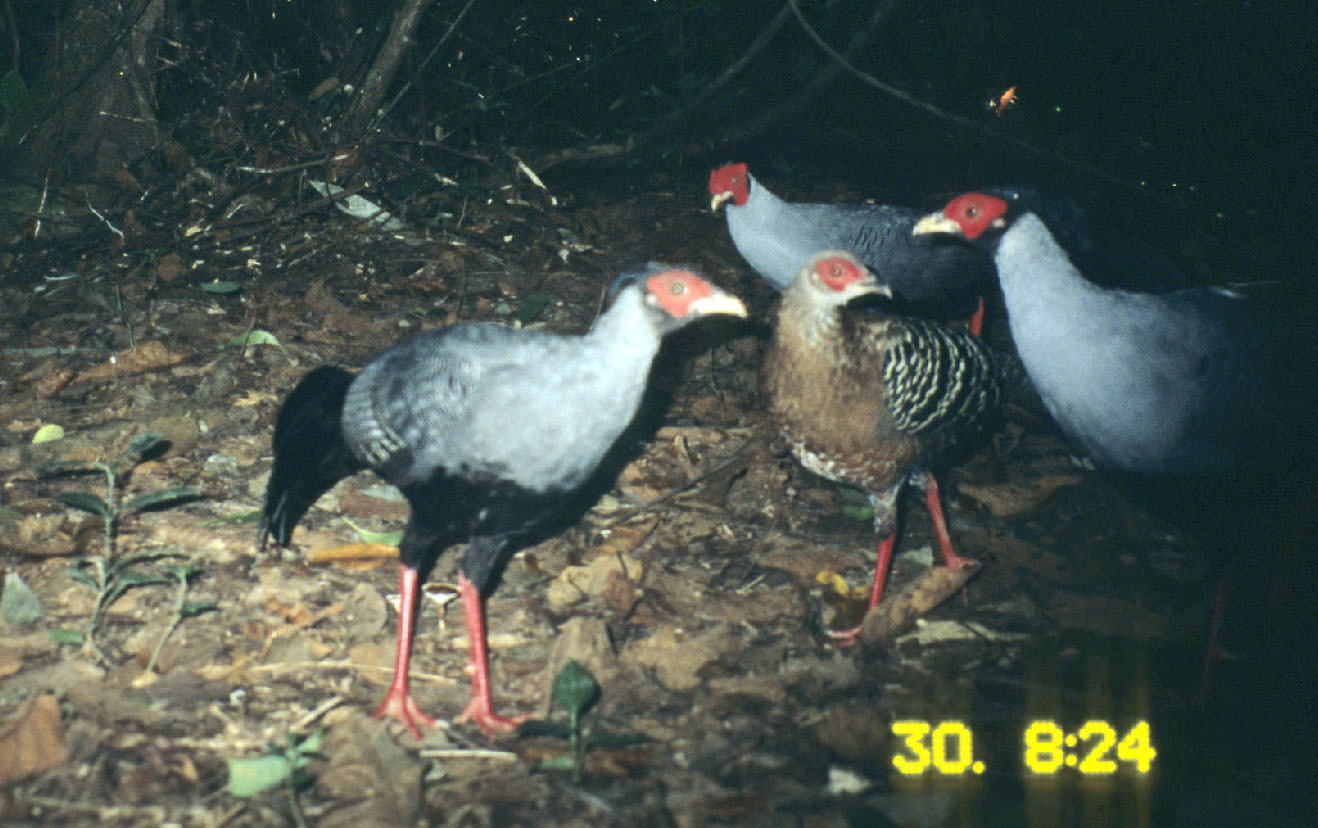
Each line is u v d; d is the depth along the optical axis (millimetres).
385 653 1536
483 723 1473
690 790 1414
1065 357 1556
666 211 2564
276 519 1600
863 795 1425
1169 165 2953
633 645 1567
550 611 1607
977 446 1918
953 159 2959
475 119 2627
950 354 1628
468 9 2572
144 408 1839
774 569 1688
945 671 1566
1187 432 1538
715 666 1545
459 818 1376
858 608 1642
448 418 1448
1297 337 1540
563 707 1488
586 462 1458
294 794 1369
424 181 2381
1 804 1353
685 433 1896
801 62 3186
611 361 1439
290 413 1604
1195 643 1616
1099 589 1685
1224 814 1431
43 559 1604
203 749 1419
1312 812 1437
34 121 2229
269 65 2436
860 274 1558
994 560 1723
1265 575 1693
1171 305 1539
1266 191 2836
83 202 2211
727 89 3084
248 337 1946
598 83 2994
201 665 1498
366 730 1441
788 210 1924
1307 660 1598
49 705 1417
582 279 2246
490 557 1499
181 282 2119
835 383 1580
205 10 2477
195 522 1664
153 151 2260
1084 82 3314
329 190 2273
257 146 2342
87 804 1362
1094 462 1615
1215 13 3215
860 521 1774
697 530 1740
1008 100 3260
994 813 1419
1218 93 3182
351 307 2102
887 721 1502
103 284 2090
